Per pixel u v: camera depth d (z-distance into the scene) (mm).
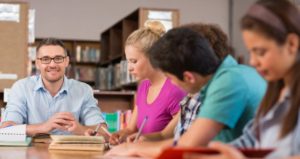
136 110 2594
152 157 1606
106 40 8148
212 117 1487
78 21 8984
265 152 1088
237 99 1509
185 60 1496
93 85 8914
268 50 1142
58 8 8914
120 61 7219
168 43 1519
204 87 1594
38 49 3104
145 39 2297
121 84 6660
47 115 3104
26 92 3104
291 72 1179
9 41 4340
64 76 3170
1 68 4309
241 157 1000
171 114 2375
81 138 2145
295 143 1161
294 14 1146
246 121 1547
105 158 1593
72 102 3152
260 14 1143
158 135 2199
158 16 5062
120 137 2438
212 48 1591
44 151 2045
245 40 1185
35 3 8812
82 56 8805
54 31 8875
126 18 6449
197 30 1673
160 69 1562
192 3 9336
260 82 1565
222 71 1553
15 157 1773
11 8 4352
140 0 9203
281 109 1270
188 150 1071
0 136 2371
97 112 3195
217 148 1031
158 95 2418
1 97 4320
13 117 3014
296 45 1146
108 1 9102
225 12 9398
